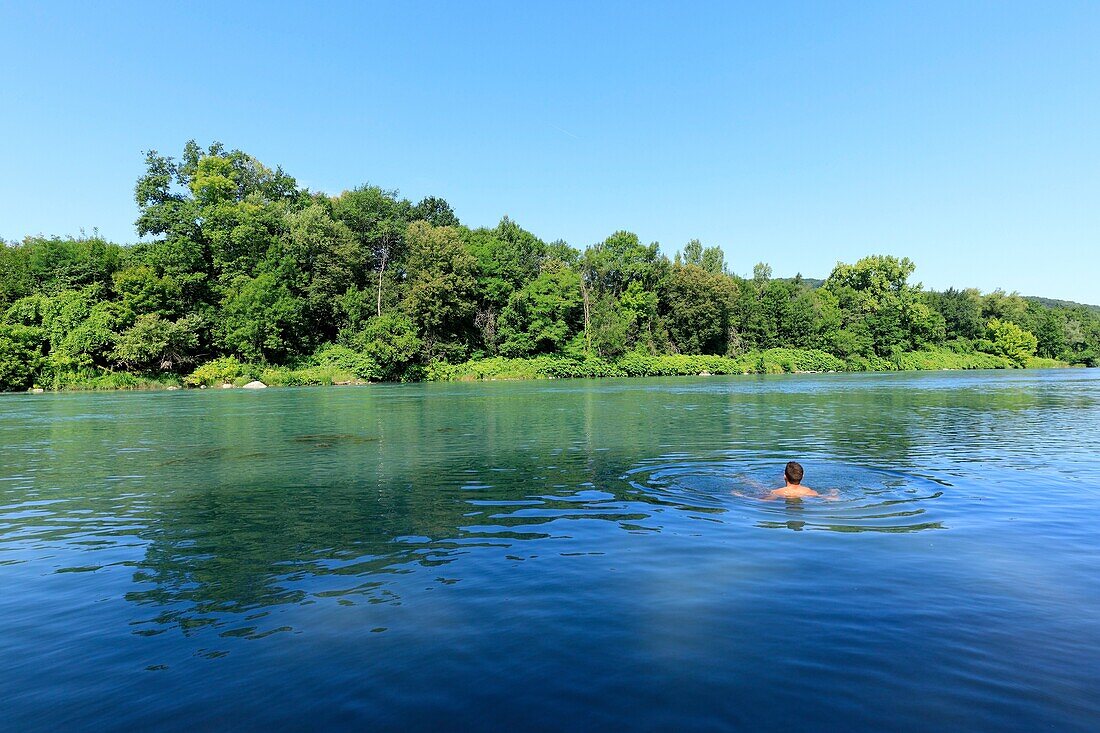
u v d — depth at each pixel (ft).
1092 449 52.80
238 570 23.94
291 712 14.07
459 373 236.63
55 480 43.29
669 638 17.48
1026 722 13.37
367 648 17.15
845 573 22.50
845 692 14.60
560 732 13.14
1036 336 385.50
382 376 221.25
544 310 264.72
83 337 179.63
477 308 258.98
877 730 13.10
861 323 336.08
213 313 211.41
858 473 41.93
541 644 17.21
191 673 15.94
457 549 26.13
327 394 149.38
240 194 252.83
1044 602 19.79
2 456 54.34
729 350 306.96
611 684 15.06
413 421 81.30
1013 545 25.72
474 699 14.48
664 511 32.12
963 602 19.83
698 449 54.03
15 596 21.62
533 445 57.88
